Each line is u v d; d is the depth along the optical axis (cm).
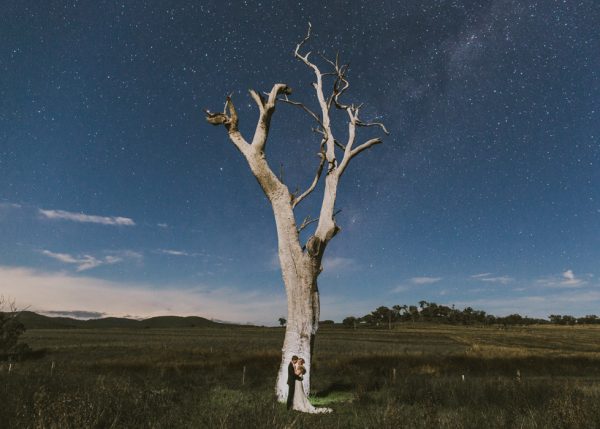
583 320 18250
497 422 790
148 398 861
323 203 1503
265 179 1477
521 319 16312
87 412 637
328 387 1686
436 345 5978
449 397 1188
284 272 1447
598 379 2062
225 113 1513
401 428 723
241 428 641
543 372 2442
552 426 770
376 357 3155
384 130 1755
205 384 1563
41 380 1036
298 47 1834
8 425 596
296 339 1385
